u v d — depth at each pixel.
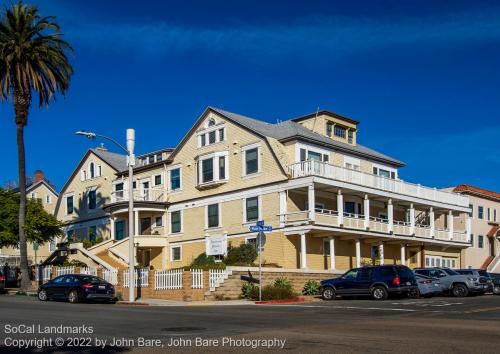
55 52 39.84
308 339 13.61
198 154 47.12
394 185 45.34
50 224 44.47
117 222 53.38
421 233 47.47
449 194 50.84
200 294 30.58
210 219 45.53
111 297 29.73
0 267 48.03
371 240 44.97
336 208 44.50
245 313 21.19
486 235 59.62
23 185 40.06
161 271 32.47
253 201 42.62
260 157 42.50
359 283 29.53
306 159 42.97
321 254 42.34
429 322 17.14
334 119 47.59
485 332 14.62
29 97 39.75
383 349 12.04
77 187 59.16
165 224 49.03
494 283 36.62
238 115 47.28
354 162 47.16
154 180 51.03
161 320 18.58
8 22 39.16
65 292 29.31
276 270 34.09
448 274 33.44
